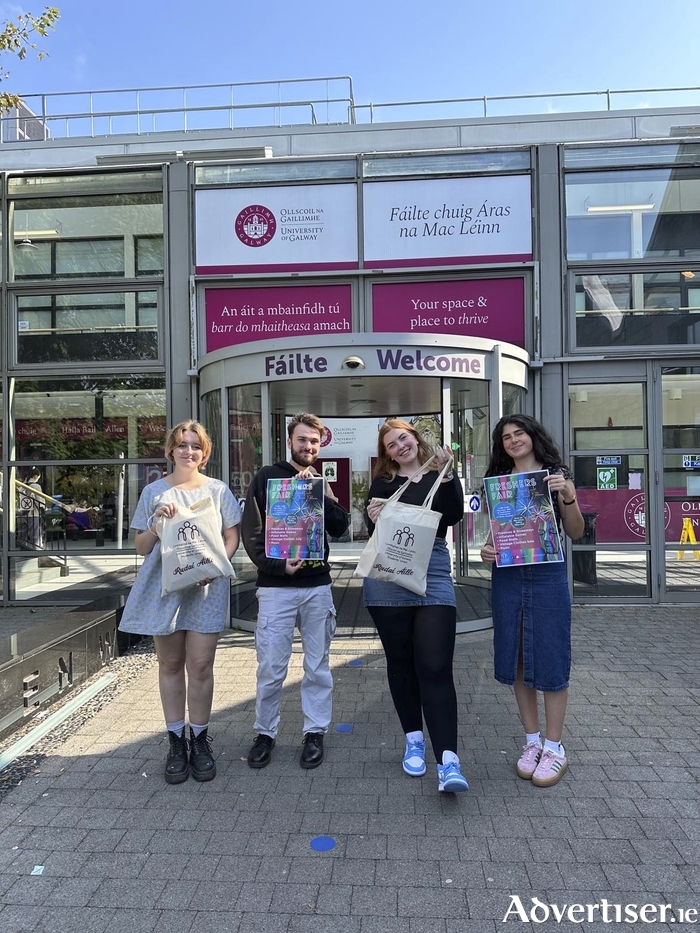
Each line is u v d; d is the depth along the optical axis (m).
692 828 2.71
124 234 7.73
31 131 15.34
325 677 3.38
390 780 3.15
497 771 3.23
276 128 14.80
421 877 2.41
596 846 2.59
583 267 7.29
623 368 7.21
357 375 5.66
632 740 3.58
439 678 2.97
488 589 6.05
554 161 7.29
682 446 7.21
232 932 2.14
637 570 7.18
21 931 2.16
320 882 2.39
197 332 7.43
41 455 7.76
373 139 14.34
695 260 7.24
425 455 3.26
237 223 7.41
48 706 4.11
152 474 7.66
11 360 7.75
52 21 5.84
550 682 3.05
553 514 3.02
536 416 7.24
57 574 7.75
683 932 2.12
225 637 5.91
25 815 2.87
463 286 7.31
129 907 2.27
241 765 3.32
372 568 3.00
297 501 3.26
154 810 2.90
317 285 7.38
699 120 13.94
